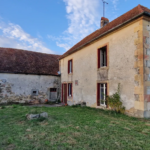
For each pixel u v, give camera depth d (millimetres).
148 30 6148
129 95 6434
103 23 11539
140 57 5996
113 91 7418
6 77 11805
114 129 4250
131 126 4641
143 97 5773
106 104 7887
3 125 4641
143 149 2924
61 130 4102
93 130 4129
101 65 8914
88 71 9883
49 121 5160
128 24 6641
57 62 16438
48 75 13914
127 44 6703
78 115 6512
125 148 2955
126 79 6648
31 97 12828
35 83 13133
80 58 11086
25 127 4414
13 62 13047
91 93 9438
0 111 7465
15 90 12117
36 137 3551
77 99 11211
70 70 13102
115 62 7395
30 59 14656
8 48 15148
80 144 3135
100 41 8727
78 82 11188
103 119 5641
